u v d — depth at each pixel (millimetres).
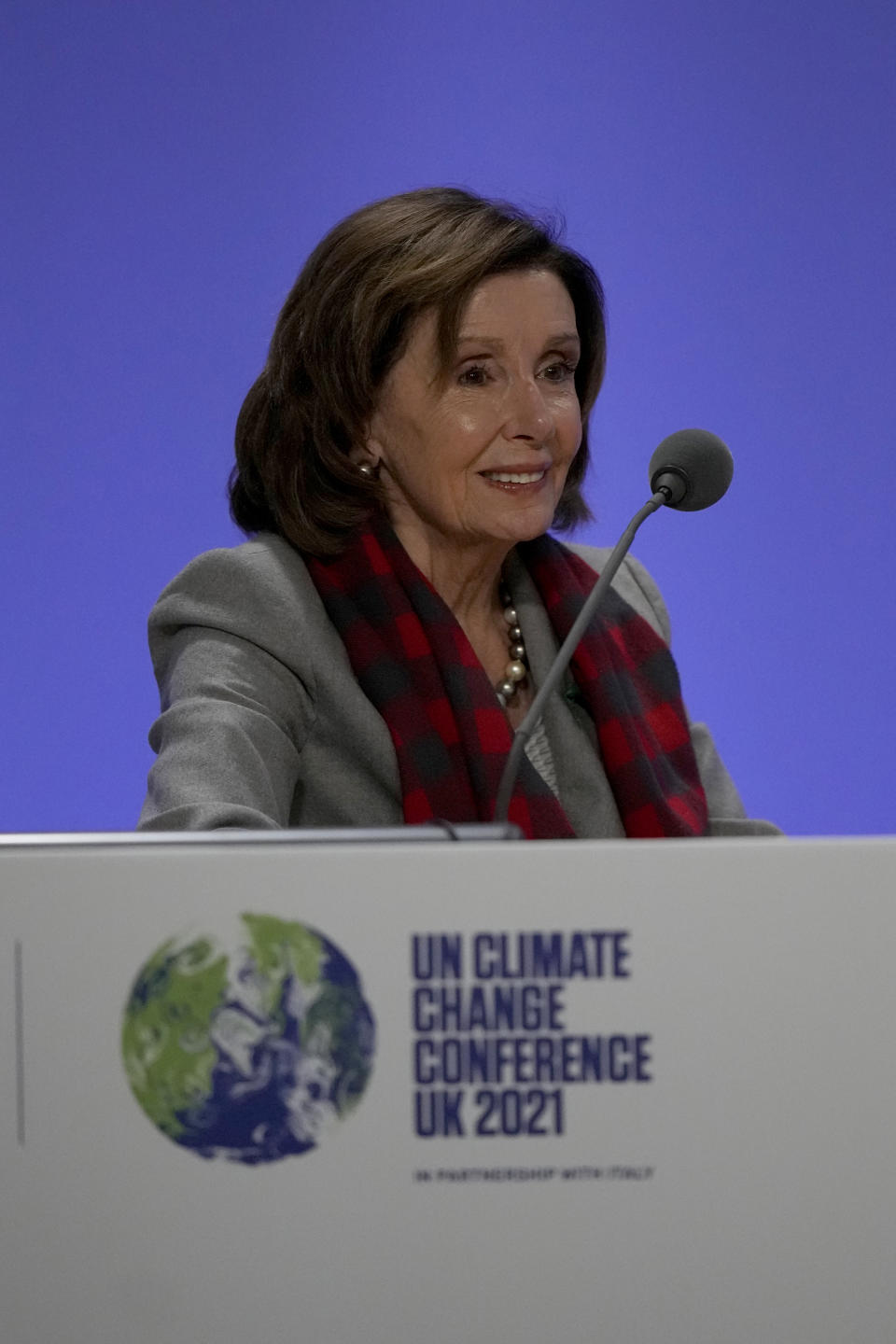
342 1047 2584
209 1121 2582
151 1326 2566
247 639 5305
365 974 2586
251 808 4570
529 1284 2570
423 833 2842
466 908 2588
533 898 2592
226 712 4961
